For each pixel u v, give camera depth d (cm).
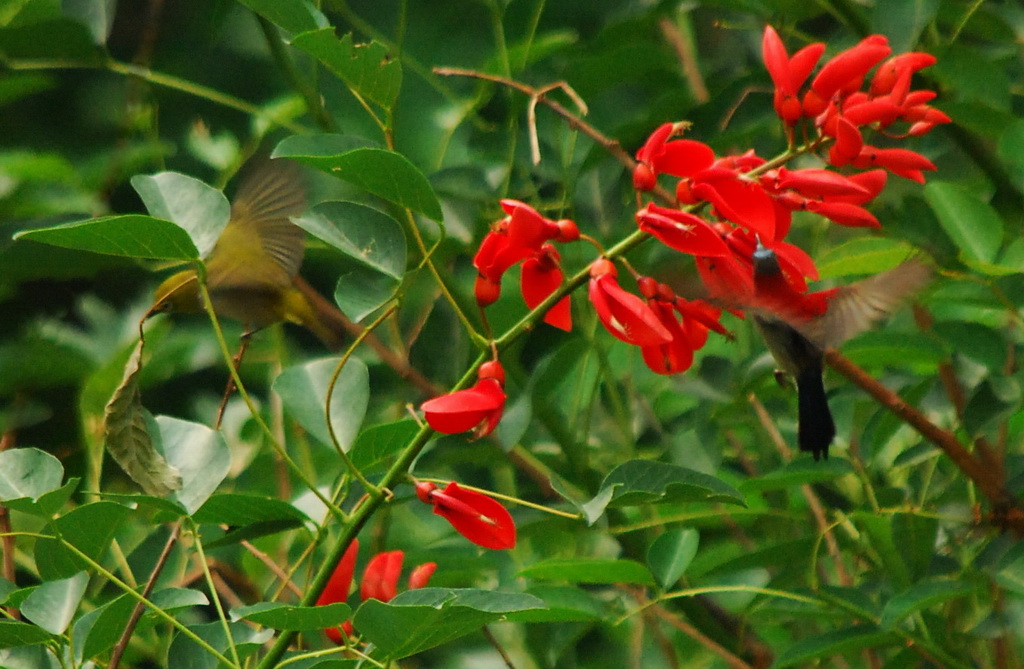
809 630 741
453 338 774
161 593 506
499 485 793
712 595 759
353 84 534
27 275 762
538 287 558
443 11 996
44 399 784
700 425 721
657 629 717
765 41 545
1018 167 669
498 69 806
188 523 541
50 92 881
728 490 495
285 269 758
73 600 477
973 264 626
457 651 762
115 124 887
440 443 741
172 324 843
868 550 729
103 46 765
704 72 866
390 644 448
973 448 652
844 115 529
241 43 911
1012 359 658
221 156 873
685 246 514
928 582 565
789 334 607
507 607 440
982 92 678
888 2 674
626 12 846
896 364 705
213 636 510
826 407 608
